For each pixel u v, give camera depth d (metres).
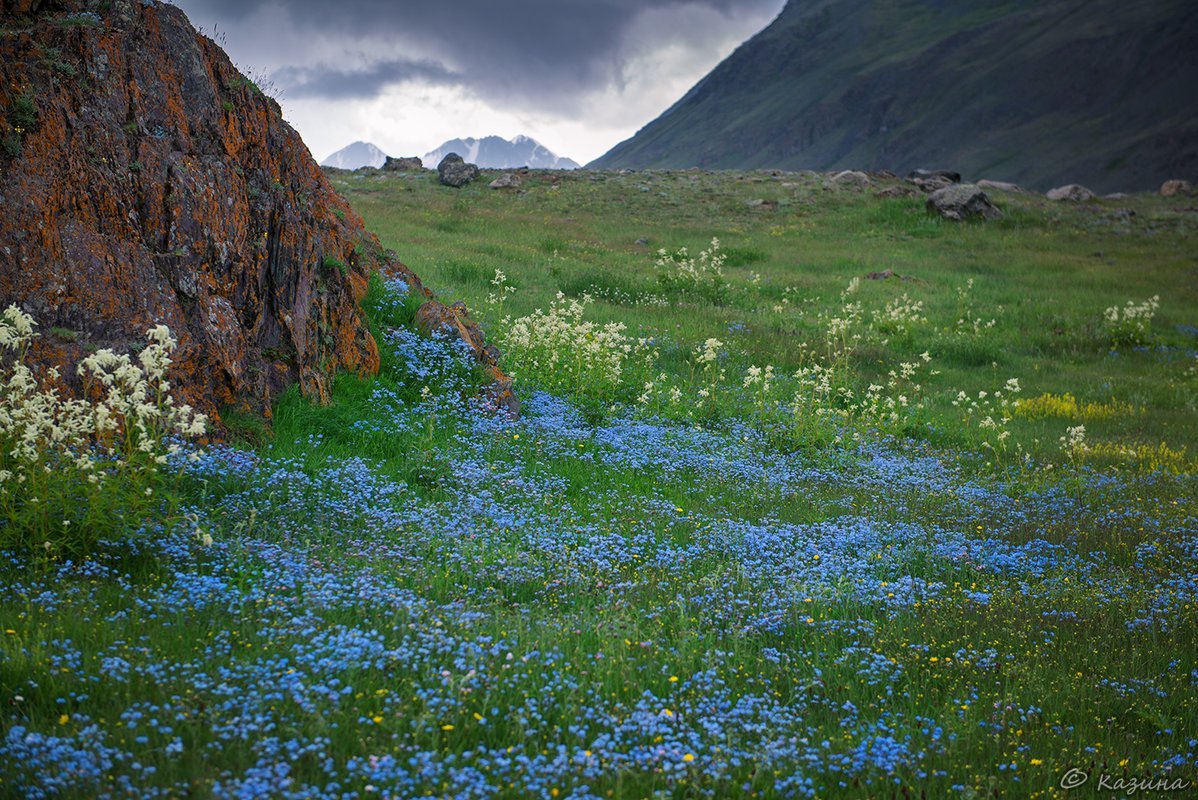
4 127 9.34
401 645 5.95
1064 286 34.84
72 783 4.15
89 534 7.36
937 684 6.67
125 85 10.59
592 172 53.28
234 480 9.20
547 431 13.88
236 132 11.84
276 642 6.03
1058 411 20.67
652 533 10.01
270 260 11.91
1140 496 13.79
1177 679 6.88
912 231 43.00
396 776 4.44
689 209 45.72
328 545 8.35
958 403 20.19
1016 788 5.13
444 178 47.94
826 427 16.52
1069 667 7.17
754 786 4.91
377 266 16.73
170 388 9.67
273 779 4.31
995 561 9.91
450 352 15.19
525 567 8.26
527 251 33.53
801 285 32.78
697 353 21.05
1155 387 23.23
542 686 5.84
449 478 11.02
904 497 12.94
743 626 7.50
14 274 9.03
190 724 4.87
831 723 5.82
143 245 10.15
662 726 5.16
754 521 11.21
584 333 17.30
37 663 5.29
